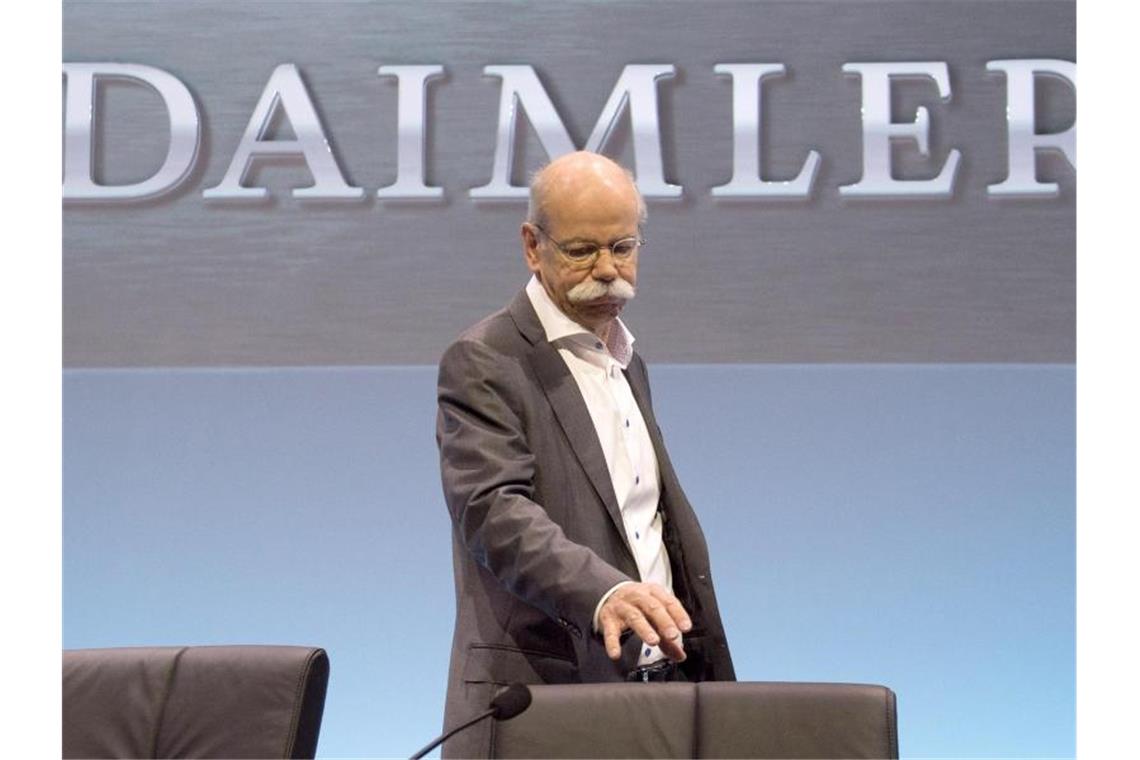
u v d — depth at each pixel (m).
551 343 6.64
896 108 10.16
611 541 6.47
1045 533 10.23
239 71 10.29
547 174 6.61
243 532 10.45
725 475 10.31
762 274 10.24
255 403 10.43
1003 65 10.10
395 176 10.31
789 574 10.31
